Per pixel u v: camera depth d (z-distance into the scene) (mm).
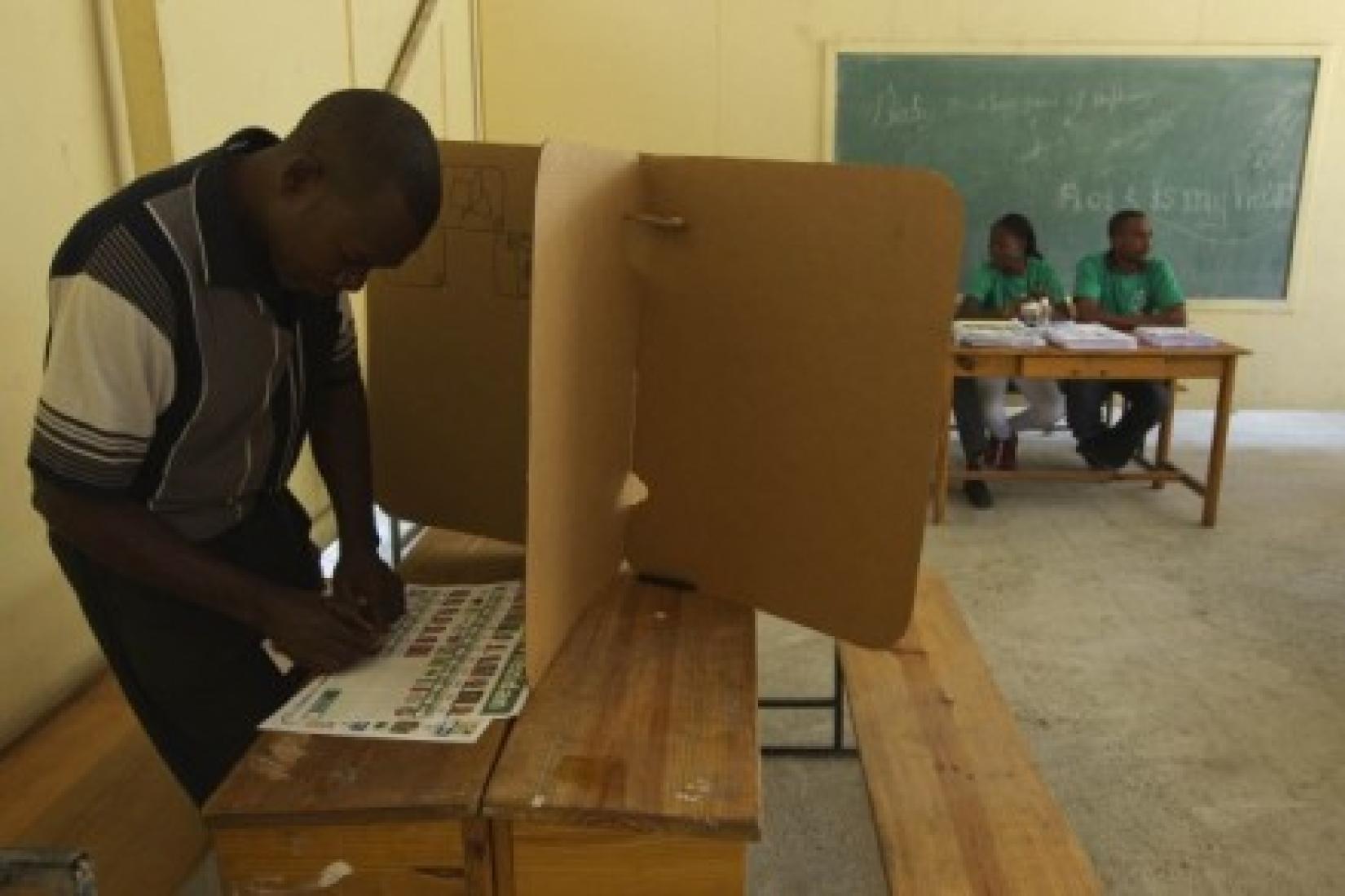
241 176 1015
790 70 5145
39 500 975
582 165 1021
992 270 4496
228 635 1183
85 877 913
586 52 5160
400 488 1494
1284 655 2824
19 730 1743
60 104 1848
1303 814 2121
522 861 909
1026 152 5168
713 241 1154
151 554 1004
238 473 1163
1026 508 4078
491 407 1377
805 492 1168
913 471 1074
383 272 1411
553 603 1109
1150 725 2461
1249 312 5285
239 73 2576
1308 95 5059
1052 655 2824
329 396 1291
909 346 1045
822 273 1085
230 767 1200
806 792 2191
